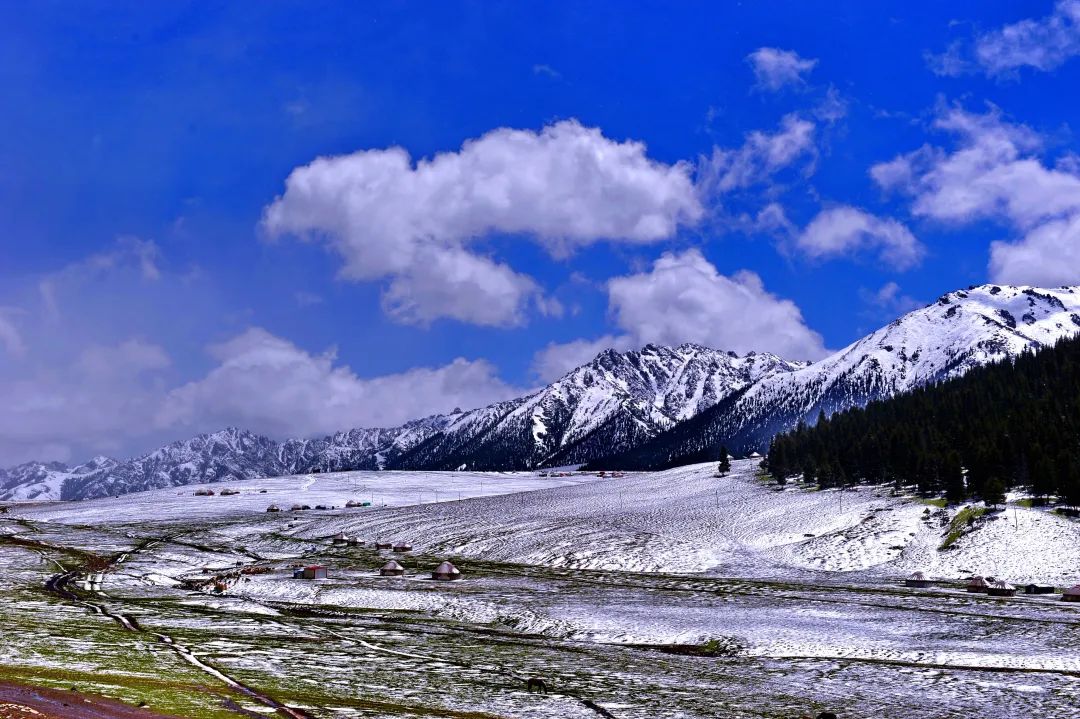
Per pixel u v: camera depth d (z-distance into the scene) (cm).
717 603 8756
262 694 4453
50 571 11450
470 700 4697
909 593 9238
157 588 10412
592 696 4934
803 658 6231
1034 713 4634
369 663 5747
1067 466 12106
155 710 3756
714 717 4500
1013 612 7812
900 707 4772
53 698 3844
